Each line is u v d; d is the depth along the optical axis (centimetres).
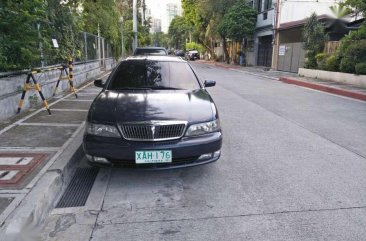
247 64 3438
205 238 309
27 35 741
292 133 689
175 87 535
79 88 1251
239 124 762
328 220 343
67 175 433
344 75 1520
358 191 413
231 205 374
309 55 1889
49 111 746
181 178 451
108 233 317
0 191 350
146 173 467
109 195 400
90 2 2064
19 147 497
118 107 436
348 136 671
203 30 4359
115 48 2930
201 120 423
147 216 350
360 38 1497
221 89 1423
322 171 479
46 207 353
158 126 400
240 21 3000
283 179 448
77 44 1348
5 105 679
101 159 409
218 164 502
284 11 2470
